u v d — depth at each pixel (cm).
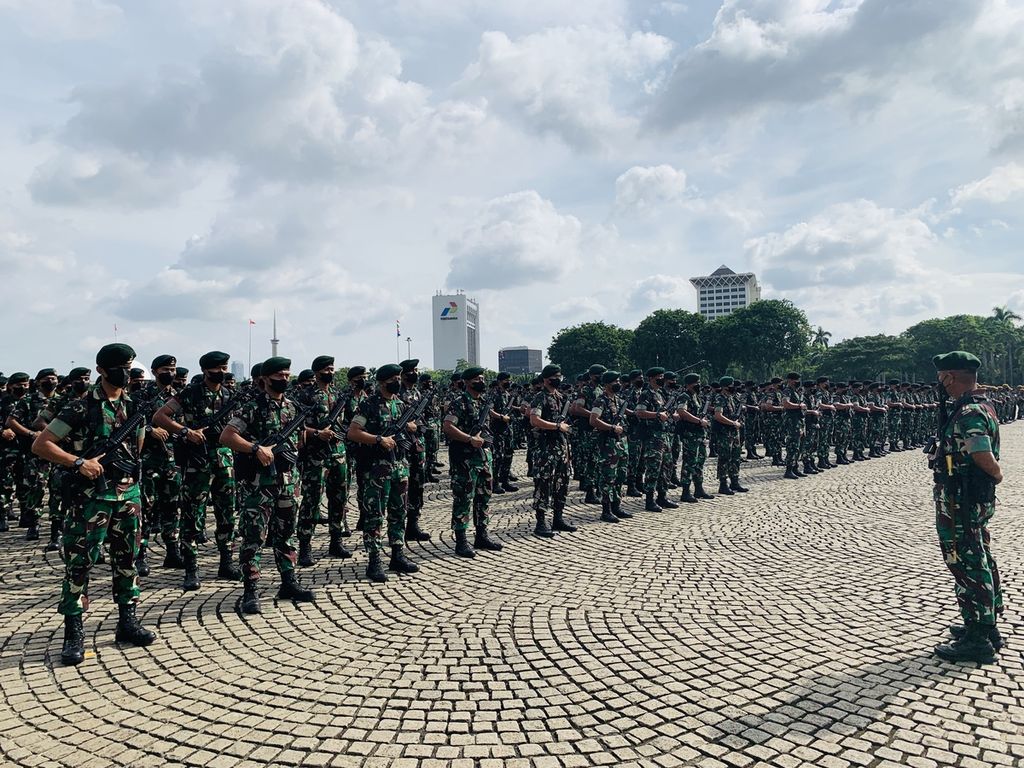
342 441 772
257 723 368
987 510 448
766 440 1641
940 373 478
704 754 334
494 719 371
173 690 411
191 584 634
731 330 6625
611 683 415
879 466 1598
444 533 894
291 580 597
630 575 664
